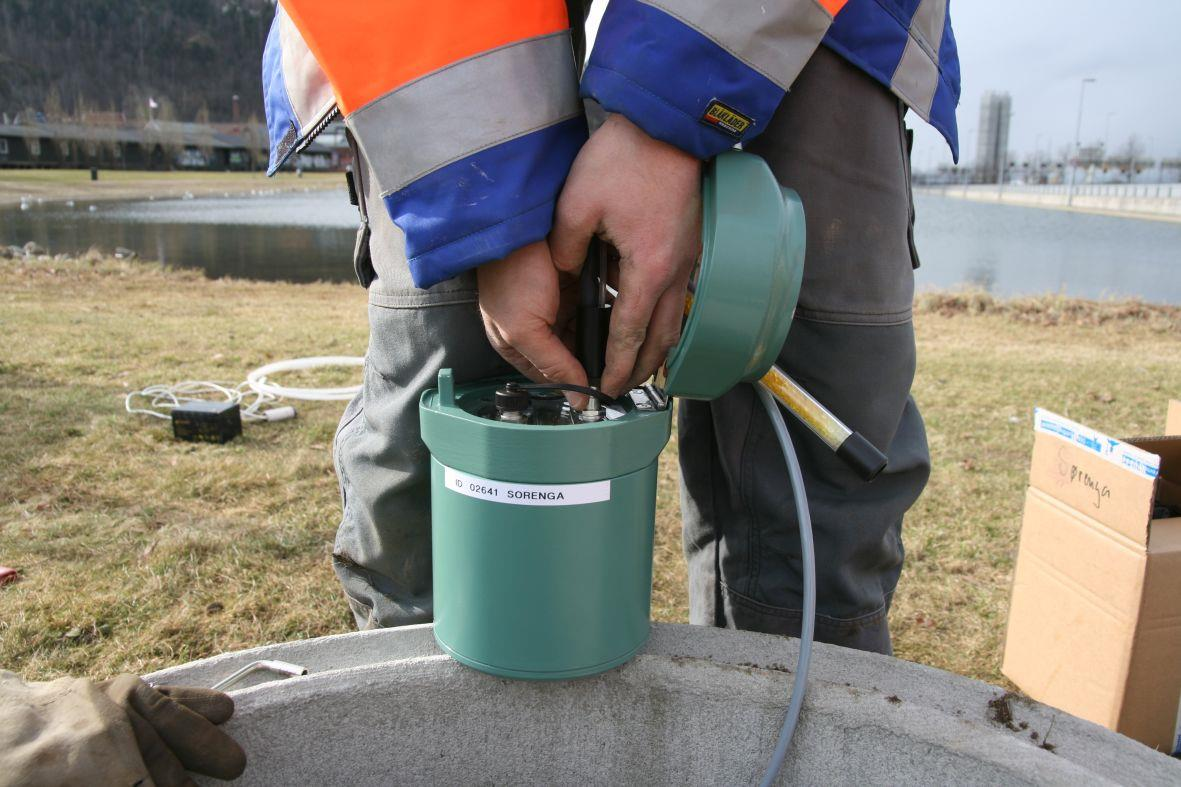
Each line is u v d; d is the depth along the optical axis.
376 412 1.15
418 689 0.95
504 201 0.79
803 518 0.92
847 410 1.12
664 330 0.87
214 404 3.06
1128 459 1.39
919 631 1.89
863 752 0.91
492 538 0.86
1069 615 1.53
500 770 0.99
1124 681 1.40
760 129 0.84
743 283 0.79
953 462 3.00
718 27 0.78
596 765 0.99
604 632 0.91
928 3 1.04
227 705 0.88
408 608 1.25
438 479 0.90
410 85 0.79
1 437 2.91
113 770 0.75
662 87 0.78
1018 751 0.84
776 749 0.89
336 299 7.89
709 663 0.96
